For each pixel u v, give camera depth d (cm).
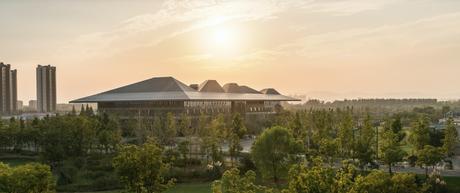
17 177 5012
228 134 11769
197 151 11694
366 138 9781
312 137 11844
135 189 5859
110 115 16975
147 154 5856
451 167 9656
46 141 10400
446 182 8106
